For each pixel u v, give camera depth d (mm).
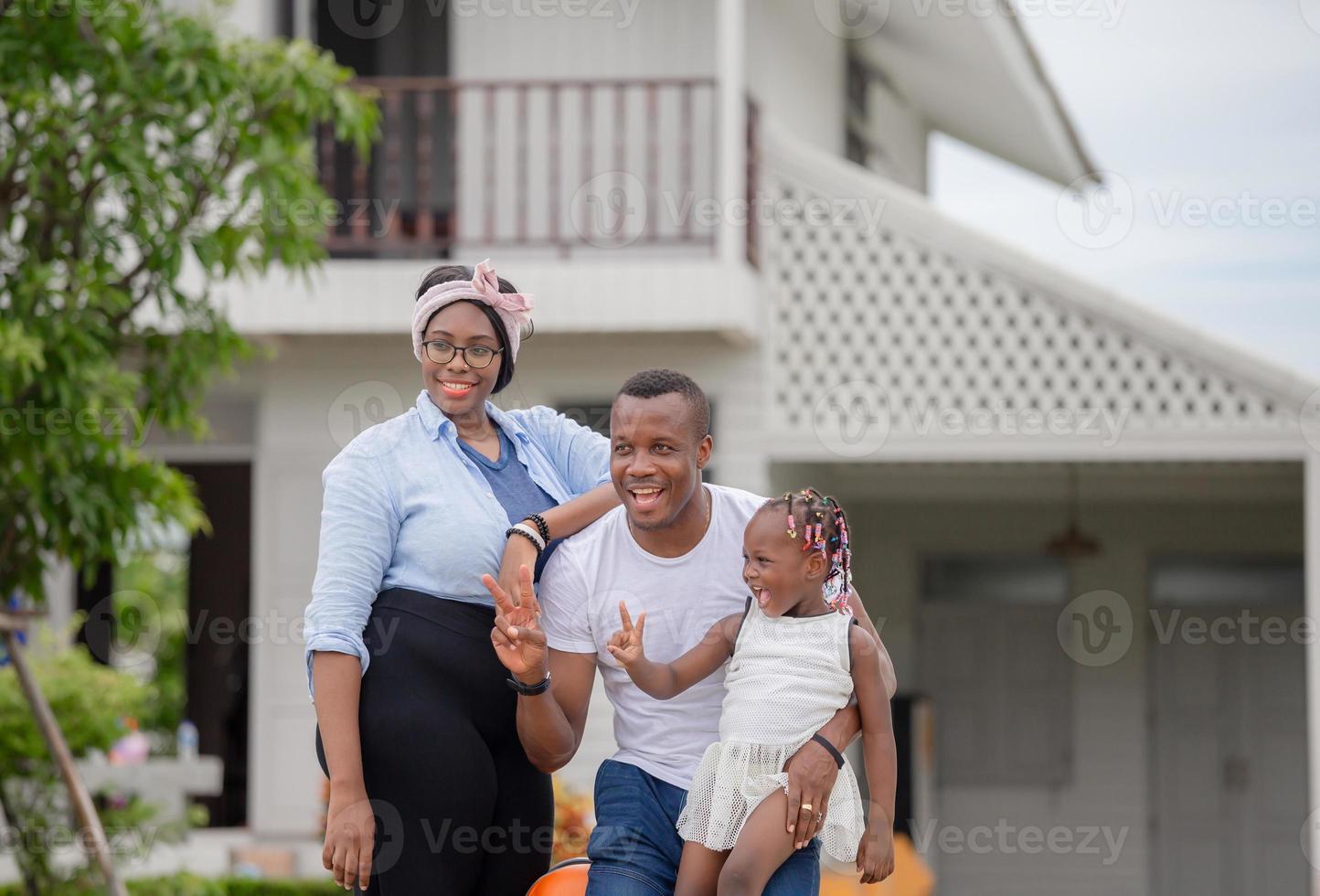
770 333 9859
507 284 3629
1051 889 12828
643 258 10250
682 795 3369
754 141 9820
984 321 9711
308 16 10438
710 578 3398
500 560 3473
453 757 3402
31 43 6285
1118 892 12773
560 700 3398
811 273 9867
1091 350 9602
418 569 3436
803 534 3283
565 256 9742
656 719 3398
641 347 9867
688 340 9852
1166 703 12836
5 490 6422
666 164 10383
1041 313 9648
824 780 3221
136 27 6375
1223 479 12352
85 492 6305
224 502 12117
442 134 10578
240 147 6711
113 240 6430
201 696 11852
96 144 6344
